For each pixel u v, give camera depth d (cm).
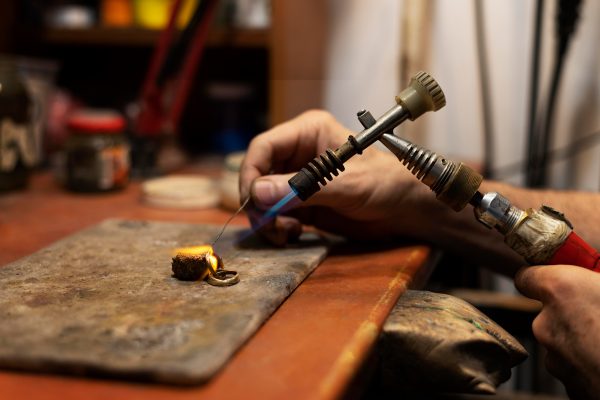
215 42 111
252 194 67
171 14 102
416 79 58
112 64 133
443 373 53
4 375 46
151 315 52
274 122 107
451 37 113
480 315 58
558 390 111
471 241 75
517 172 113
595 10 105
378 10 118
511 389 115
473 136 115
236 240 71
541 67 109
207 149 133
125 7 117
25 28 118
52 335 49
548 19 107
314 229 78
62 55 133
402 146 58
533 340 97
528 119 110
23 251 72
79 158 97
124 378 46
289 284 58
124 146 100
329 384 46
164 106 110
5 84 95
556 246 58
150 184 96
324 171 58
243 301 54
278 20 104
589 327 56
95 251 67
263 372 47
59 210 89
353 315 55
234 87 127
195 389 45
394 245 74
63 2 123
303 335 51
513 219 58
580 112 108
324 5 120
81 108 126
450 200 58
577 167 109
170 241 70
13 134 96
